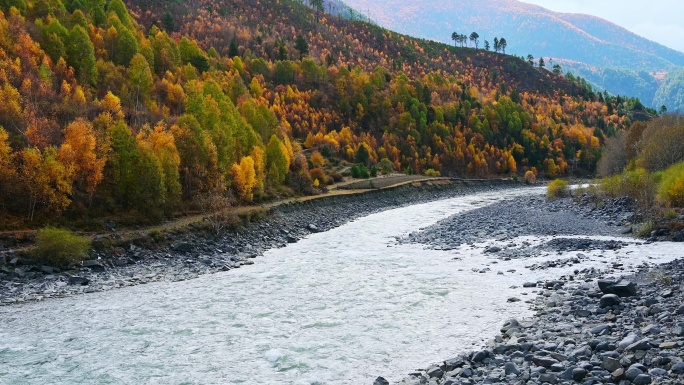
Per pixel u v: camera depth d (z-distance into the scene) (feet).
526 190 435.53
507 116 643.04
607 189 231.09
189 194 197.67
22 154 153.17
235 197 213.05
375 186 330.54
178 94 308.60
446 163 527.40
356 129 529.04
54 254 121.29
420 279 105.70
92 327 80.28
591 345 57.72
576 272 101.24
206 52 590.96
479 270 110.93
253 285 106.63
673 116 339.77
